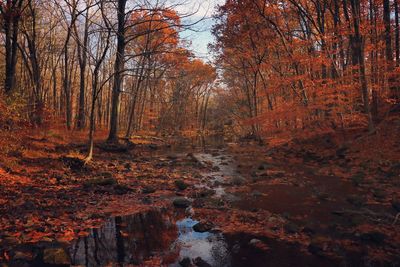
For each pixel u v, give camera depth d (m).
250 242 6.15
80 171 12.01
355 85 16.53
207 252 5.72
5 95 11.88
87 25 23.17
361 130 17.53
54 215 7.17
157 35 27.34
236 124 50.22
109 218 7.46
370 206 8.41
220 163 17.39
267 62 27.36
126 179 11.48
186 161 17.31
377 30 19.61
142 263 5.22
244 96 43.81
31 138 15.88
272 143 22.31
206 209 8.34
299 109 19.06
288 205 8.77
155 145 26.17
